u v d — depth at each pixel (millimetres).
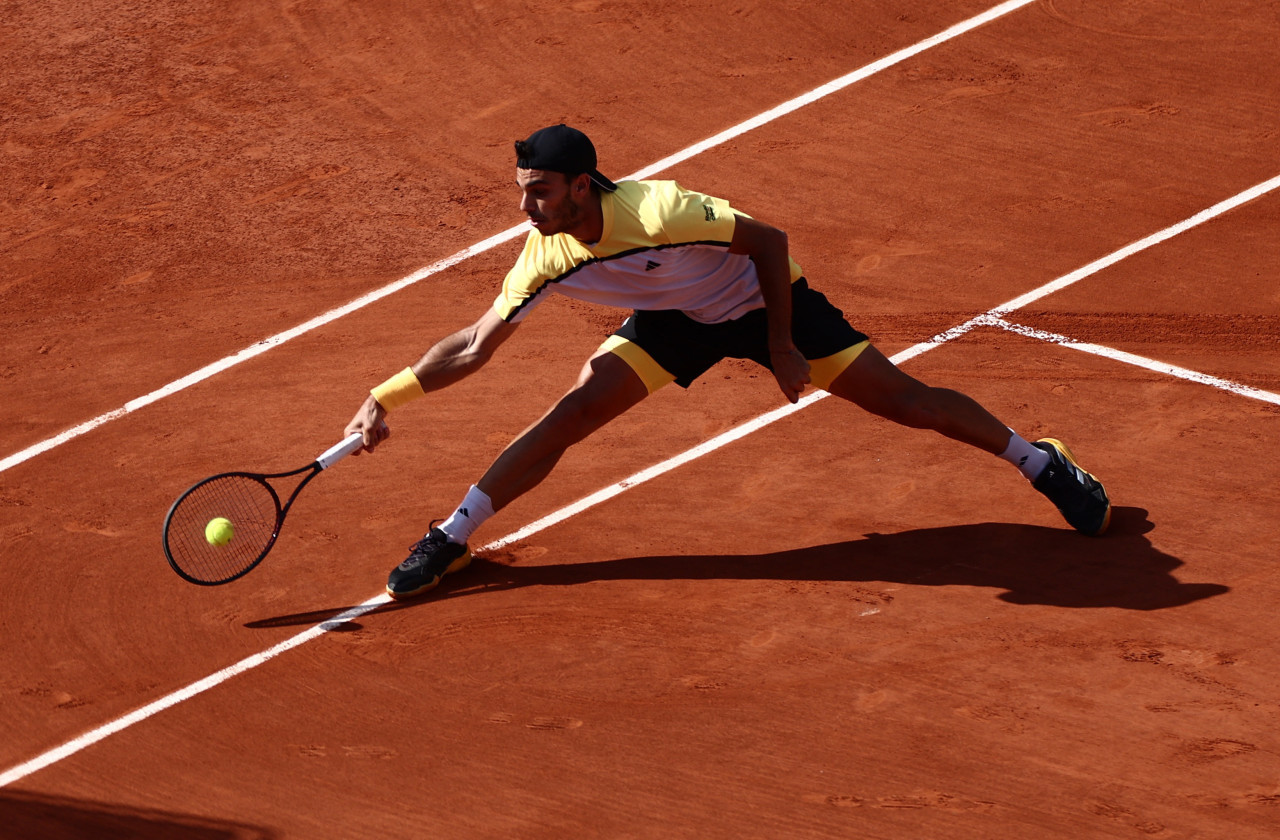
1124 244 31609
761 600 21781
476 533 24141
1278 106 36281
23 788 18859
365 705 20094
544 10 44031
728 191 34844
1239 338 28078
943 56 40062
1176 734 18328
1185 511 23125
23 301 32562
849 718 19141
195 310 31953
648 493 24797
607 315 30547
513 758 18844
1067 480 22219
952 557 22469
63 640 21812
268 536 24047
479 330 21453
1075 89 37969
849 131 37062
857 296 30516
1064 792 17500
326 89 40938
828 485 24641
